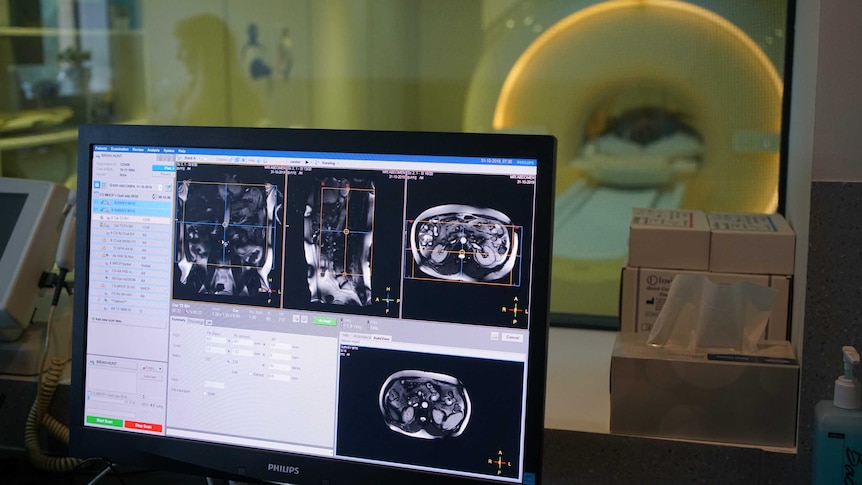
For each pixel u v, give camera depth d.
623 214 1.43
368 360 0.85
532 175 0.79
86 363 0.92
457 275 0.82
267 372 0.87
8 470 1.11
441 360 0.83
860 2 0.89
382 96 1.50
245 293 0.87
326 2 1.50
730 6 1.33
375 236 0.84
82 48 1.61
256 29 1.54
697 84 1.36
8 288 1.12
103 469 1.11
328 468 0.85
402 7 1.47
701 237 1.11
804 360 0.96
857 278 0.93
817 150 0.93
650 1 1.36
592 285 1.47
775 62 1.32
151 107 1.61
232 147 0.87
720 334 1.02
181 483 1.07
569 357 1.32
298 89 1.54
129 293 0.91
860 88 0.91
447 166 0.81
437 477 0.83
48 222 1.19
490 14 1.43
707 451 0.97
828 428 0.84
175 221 0.89
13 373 1.19
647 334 1.11
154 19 1.58
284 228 0.86
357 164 0.84
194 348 0.89
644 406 0.99
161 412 0.90
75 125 1.63
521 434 0.81
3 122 1.66
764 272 1.10
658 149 1.40
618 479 1.01
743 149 1.36
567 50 1.41
